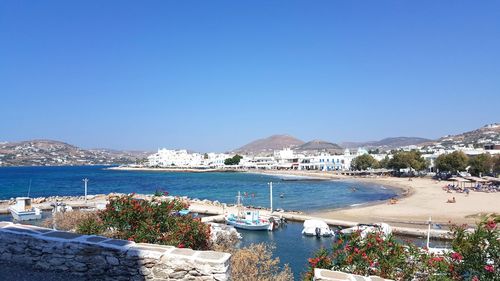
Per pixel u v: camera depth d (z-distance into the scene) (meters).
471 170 127.12
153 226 14.37
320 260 11.61
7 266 10.25
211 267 9.31
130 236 13.95
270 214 60.25
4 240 10.73
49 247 10.26
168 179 182.25
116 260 9.87
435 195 89.00
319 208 74.00
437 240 41.81
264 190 120.62
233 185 142.38
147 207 15.16
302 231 47.62
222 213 63.94
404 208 67.06
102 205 63.75
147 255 9.72
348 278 9.17
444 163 129.62
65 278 9.79
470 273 10.14
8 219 63.16
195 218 15.77
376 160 182.62
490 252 9.95
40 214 58.72
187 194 109.62
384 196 97.56
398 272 10.97
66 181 166.50
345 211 65.12
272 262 19.66
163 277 9.59
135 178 190.12
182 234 14.20
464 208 65.38
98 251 10.02
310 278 11.41
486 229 10.34
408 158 154.75
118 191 120.94
